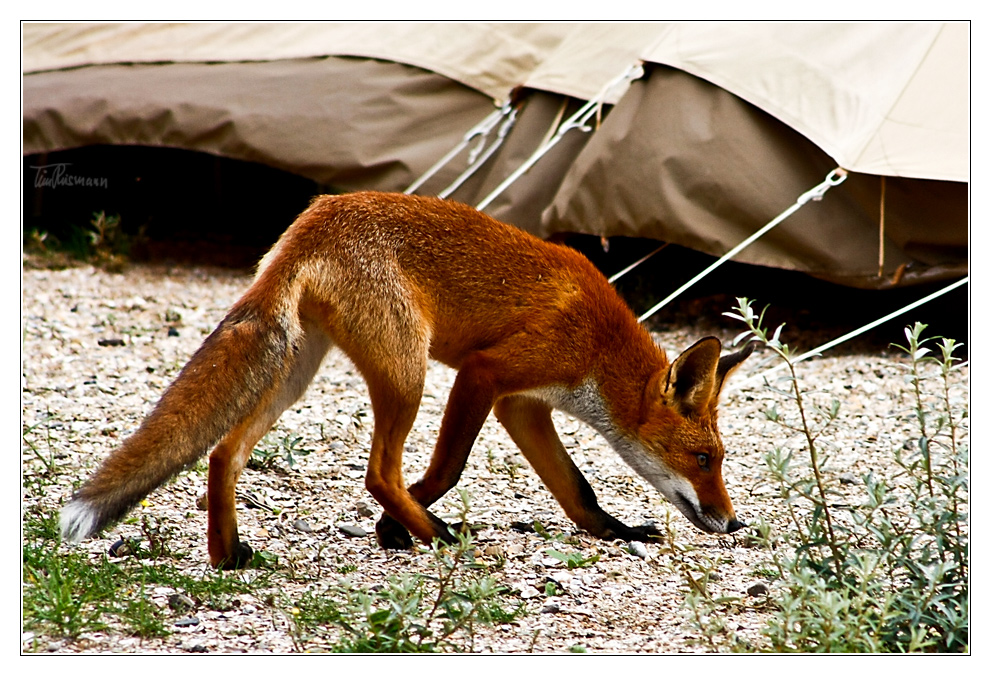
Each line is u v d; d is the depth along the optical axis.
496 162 17.94
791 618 6.61
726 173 15.20
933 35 15.25
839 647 6.45
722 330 16.34
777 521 9.25
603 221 15.94
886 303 16.38
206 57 19.44
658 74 16.30
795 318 16.86
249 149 18.17
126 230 21.62
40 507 8.58
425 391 13.18
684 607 7.36
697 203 15.33
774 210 15.04
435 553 7.03
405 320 8.03
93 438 10.54
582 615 7.25
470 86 18.56
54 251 19.70
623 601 7.55
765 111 15.33
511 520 9.23
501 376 8.36
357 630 6.56
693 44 16.22
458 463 8.34
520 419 8.97
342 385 13.21
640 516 9.60
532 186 17.44
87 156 21.80
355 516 9.12
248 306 7.71
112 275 18.55
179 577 7.32
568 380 8.61
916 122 14.52
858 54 15.49
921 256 14.69
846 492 9.94
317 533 8.72
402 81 18.42
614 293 9.01
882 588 7.44
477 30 19.00
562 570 8.09
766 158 15.21
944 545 6.94
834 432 11.77
